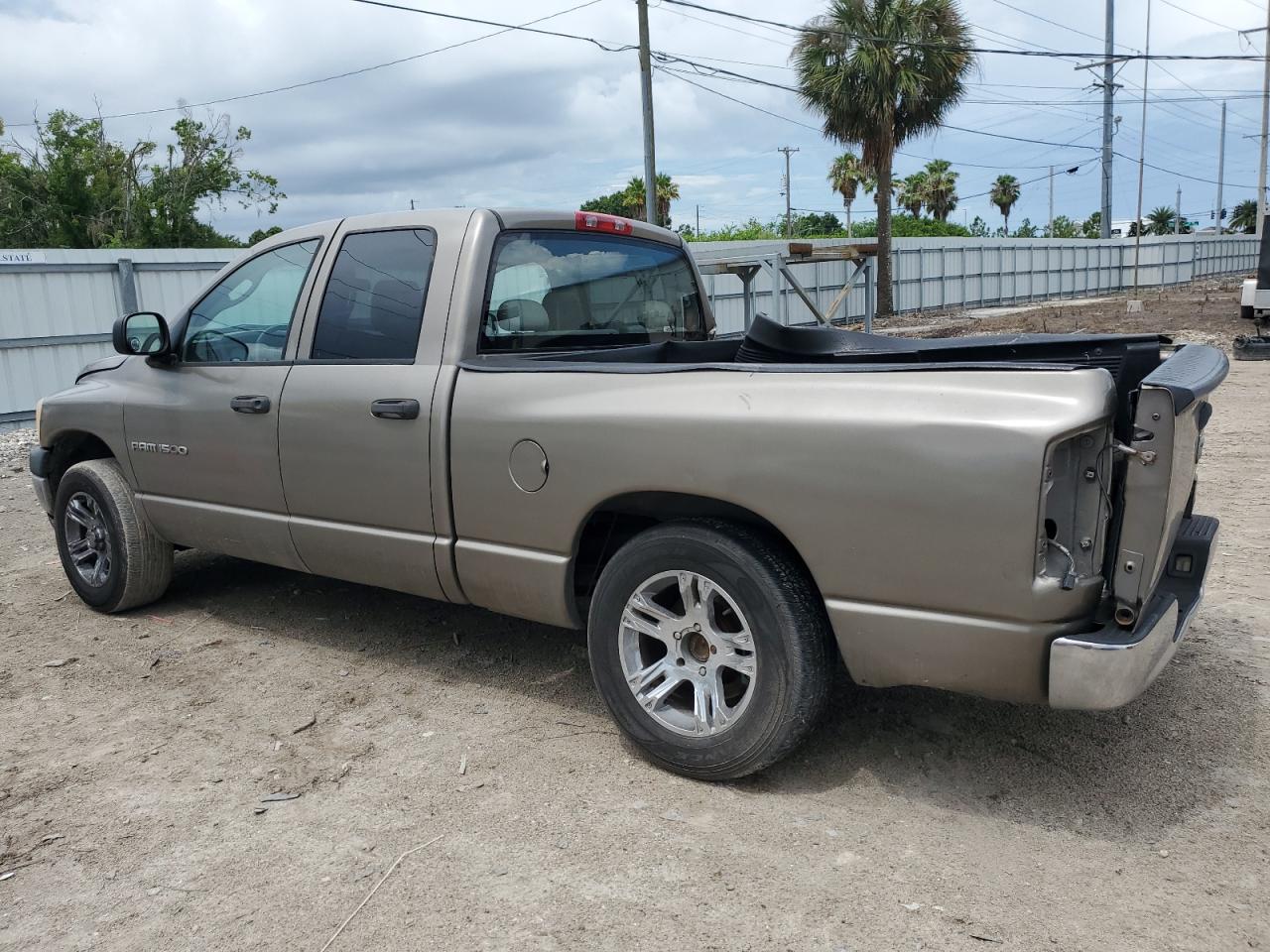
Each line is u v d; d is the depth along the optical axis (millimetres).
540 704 3857
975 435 2568
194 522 4633
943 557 2654
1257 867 2650
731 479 2951
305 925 2543
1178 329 21391
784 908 2531
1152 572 2535
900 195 74812
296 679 4188
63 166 33344
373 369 3852
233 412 4301
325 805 3139
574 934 2463
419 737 3602
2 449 12070
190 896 2686
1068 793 3055
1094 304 35219
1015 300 40000
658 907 2555
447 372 3645
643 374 3207
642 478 3119
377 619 4902
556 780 3238
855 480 2746
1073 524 2576
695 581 3102
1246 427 9242
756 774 3223
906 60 27344
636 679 3260
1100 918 2455
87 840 2986
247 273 4477
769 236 42625
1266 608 4582
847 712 3645
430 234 3859
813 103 28500
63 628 4961
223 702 3980
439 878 2725
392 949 2438
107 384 4980
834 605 2859
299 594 5324
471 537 3627
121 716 3883
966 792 3078
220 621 4957
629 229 4508
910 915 2484
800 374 2939
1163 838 2801
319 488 4039
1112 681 2514
